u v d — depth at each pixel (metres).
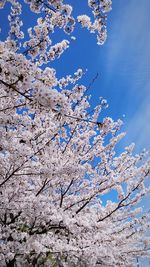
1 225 6.73
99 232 8.55
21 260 7.59
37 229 7.68
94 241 8.08
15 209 6.73
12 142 5.98
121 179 9.05
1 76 3.73
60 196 9.20
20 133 6.23
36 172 6.48
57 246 6.98
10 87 3.70
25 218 7.59
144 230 10.26
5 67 3.66
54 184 7.72
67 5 4.70
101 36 4.95
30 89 3.86
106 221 9.47
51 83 4.06
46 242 6.93
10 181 6.70
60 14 5.01
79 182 10.15
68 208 9.12
